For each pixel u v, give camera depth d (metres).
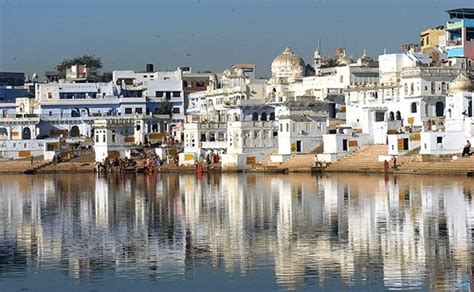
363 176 121.44
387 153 132.00
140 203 89.56
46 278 50.41
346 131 141.62
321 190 98.69
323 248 57.22
